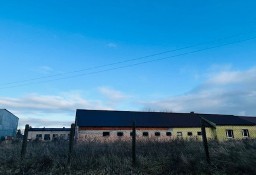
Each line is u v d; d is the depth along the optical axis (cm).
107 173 886
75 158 1066
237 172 794
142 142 1501
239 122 3866
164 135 3478
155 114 3962
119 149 1237
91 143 1539
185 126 3609
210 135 3675
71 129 1098
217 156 963
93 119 3378
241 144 1188
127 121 3475
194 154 1035
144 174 861
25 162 1044
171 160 962
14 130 5531
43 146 1470
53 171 927
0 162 1082
